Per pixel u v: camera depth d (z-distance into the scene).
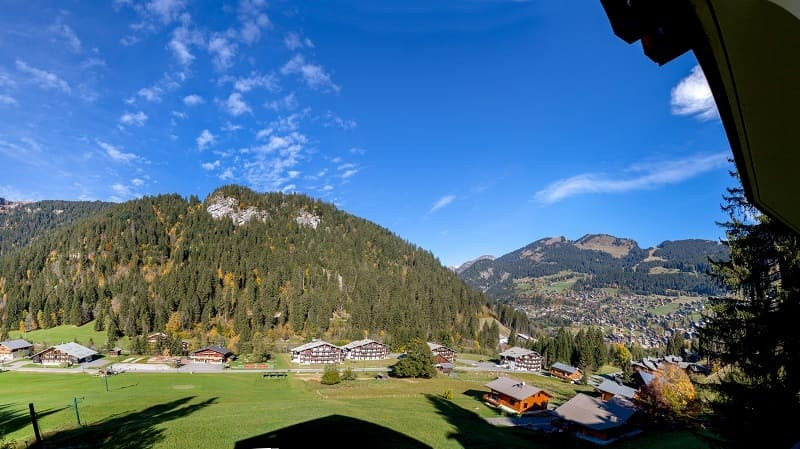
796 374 12.33
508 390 61.88
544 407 60.91
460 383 83.44
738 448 13.79
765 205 3.26
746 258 14.09
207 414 44.59
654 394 45.16
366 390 70.94
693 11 1.95
